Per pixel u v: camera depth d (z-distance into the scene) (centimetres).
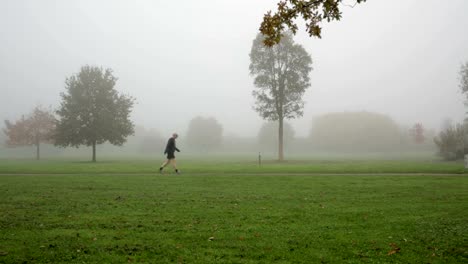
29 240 809
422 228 916
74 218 1033
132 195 1480
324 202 1302
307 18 860
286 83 4978
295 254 712
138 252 726
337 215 1073
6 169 2855
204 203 1285
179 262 670
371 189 1638
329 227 927
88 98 5119
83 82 5181
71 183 1900
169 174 2453
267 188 1692
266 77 4981
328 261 674
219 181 1989
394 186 1739
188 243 786
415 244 781
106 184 1853
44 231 888
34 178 2167
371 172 2573
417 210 1147
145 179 2102
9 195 1480
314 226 937
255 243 784
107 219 1020
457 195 1455
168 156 2542
